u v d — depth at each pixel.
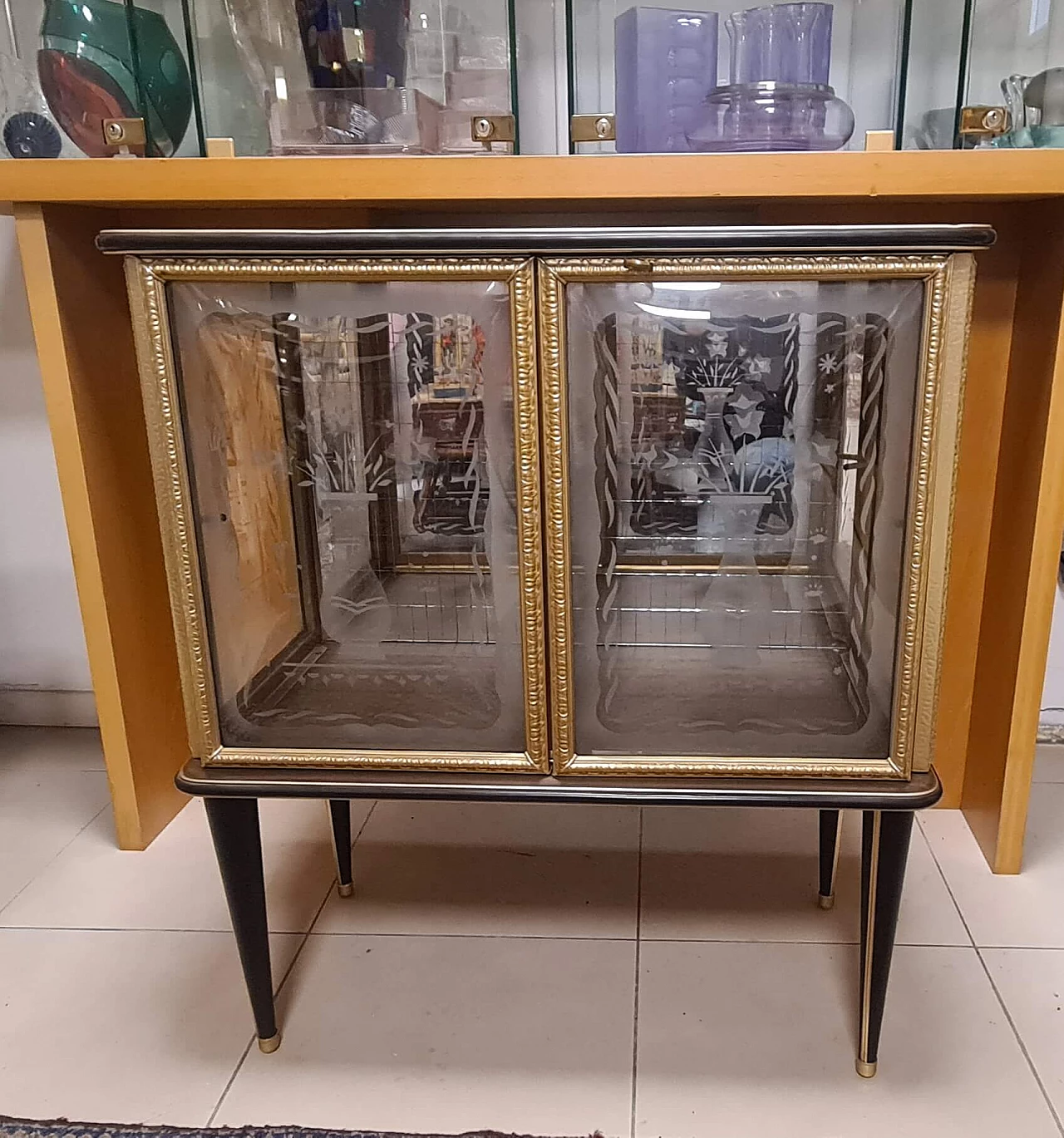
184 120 1.16
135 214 1.27
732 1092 0.92
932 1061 0.95
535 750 0.83
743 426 0.78
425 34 1.09
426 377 0.77
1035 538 1.14
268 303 0.75
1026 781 1.21
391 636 0.84
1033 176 0.97
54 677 1.68
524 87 1.20
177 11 1.11
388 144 1.08
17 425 1.52
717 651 0.83
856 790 0.81
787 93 1.05
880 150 1.01
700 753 0.82
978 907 1.19
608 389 0.76
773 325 0.74
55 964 1.11
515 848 1.33
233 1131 0.88
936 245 0.68
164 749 1.40
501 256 0.71
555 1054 0.97
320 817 1.41
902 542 0.76
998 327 1.23
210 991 1.07
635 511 0.80
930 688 0.79
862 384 0.76
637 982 1.07
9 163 1.05
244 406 0.81
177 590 0.81
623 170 0.98
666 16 1.05
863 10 1.13
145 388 0.76
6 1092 0.94
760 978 1.07
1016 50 1.10
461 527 0.81
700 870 1.27
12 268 1.45
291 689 0.86
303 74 1.08
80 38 1.08
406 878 1.26
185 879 1.27
